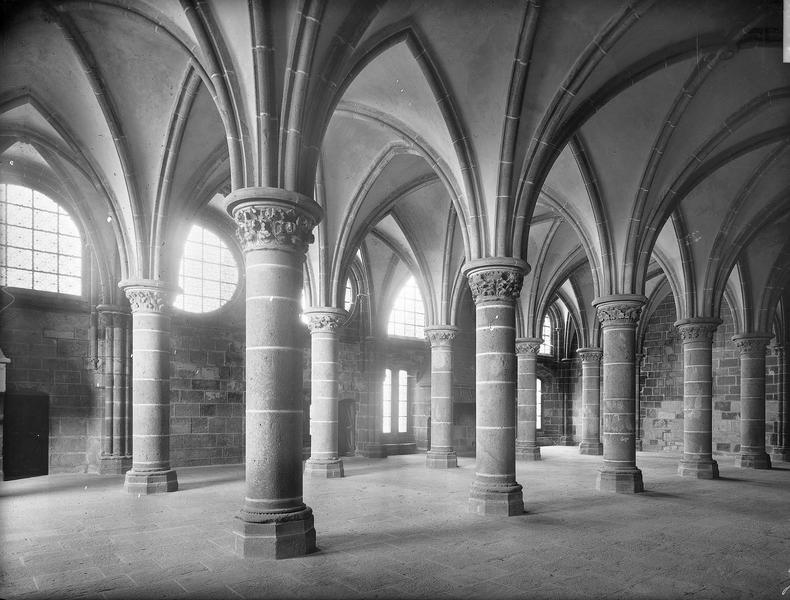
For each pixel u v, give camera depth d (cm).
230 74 773
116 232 1263
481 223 1071
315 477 1535
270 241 759
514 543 811
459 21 968
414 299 2622
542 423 3045
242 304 1991
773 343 2361
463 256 1900
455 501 1144
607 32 962
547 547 791
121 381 1659
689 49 1081
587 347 2531
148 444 1248
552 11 943
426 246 1903
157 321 1254
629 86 1102
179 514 998
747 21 1034
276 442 746
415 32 984
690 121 1275
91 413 1645
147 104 1151
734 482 1525
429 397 2528
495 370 1037
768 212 1636
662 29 1025
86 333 1659
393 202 1653
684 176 1348
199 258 1934
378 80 1130
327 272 1581
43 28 984
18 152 1534
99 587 615
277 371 750
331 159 1498
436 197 1816
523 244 1057
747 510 1088
